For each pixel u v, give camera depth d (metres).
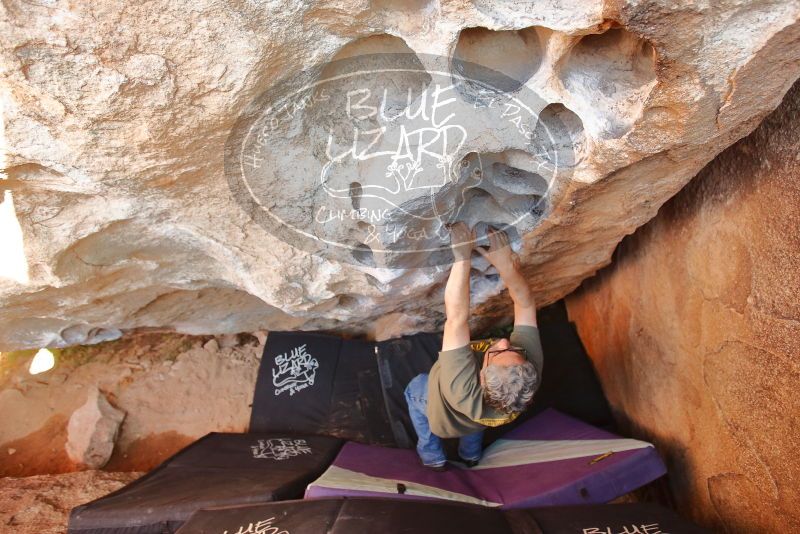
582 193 1.90
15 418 3.21
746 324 1.88
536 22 1.36
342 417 3.05
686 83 1.37
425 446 2.51
